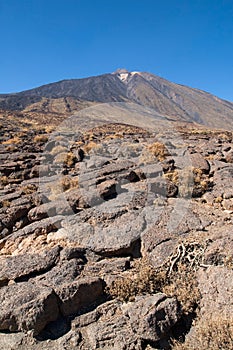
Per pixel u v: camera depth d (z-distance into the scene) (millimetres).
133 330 4898
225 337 4504
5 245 7035
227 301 5102
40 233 7242
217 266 5816
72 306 5227
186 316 5199
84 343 4785
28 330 4855
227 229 6840
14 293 5195
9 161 13383
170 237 6719
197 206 9094
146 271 5750
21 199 8891
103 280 5758
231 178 11523
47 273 5742
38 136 19484
